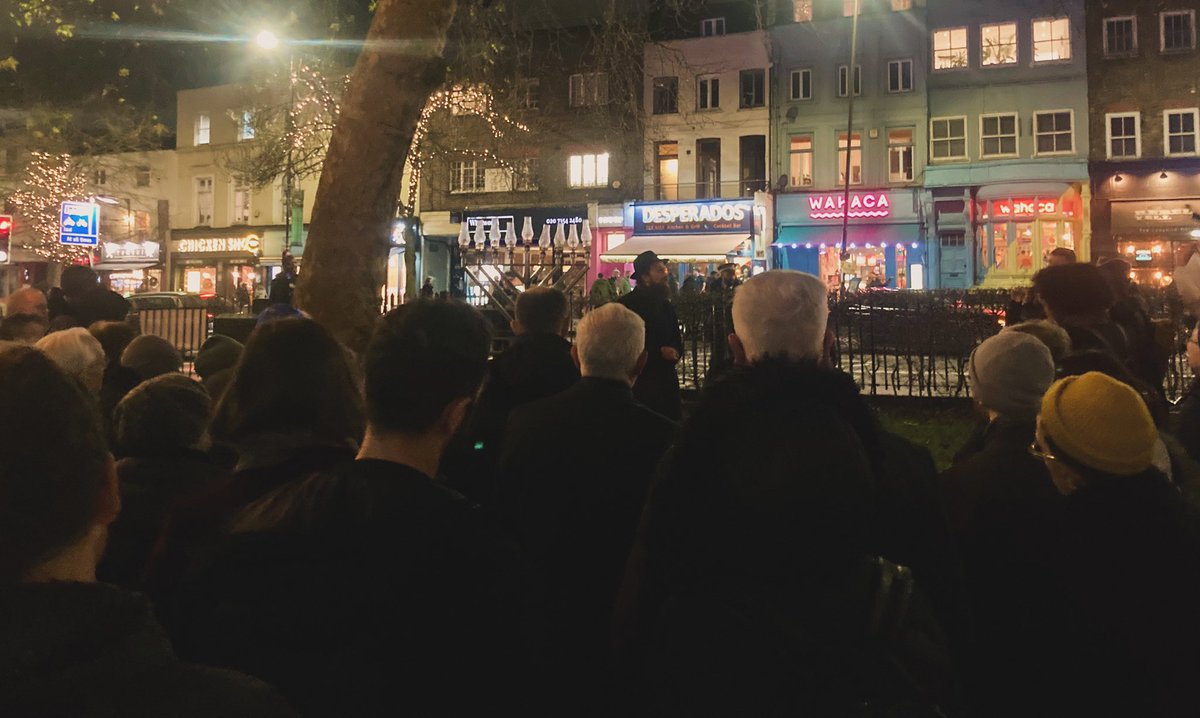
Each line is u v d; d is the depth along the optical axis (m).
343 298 5.66
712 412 1.64
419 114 5.86
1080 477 1.89
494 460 3.23
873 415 1.70
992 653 2.10
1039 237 28.00
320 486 1.49
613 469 2.50
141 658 0.88
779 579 1.51
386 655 1.36
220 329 9.76
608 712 2.45
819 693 1.41
